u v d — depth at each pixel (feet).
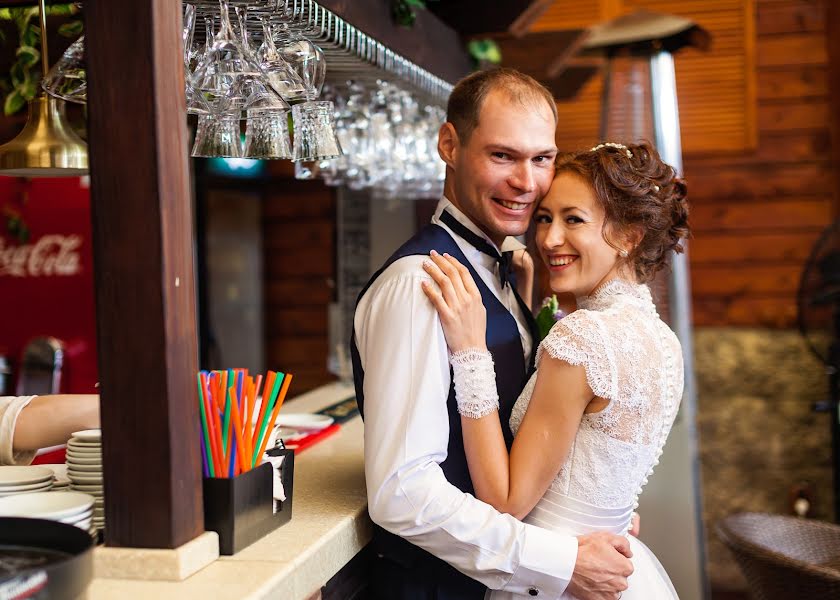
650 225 6.41
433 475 5.80
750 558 9.45
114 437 5.11
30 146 6.66
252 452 5.70
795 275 16.60
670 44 13.41
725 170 16.80
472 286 6.04
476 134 6.48
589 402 6.18
